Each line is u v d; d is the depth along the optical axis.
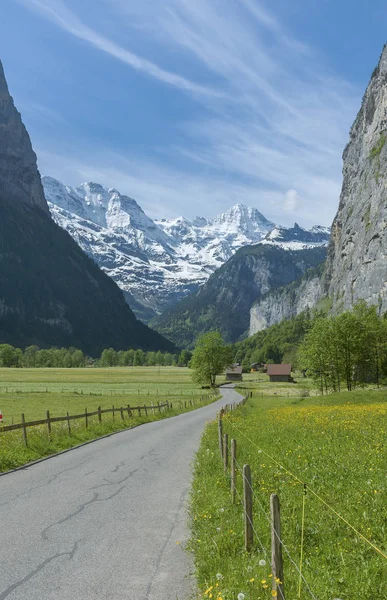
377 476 12.52
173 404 79.25
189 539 9.70
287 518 9.74
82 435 29.05
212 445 22.66
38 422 24.91
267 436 23.17
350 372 87.12
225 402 85.88
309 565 7.43
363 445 18.52
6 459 19.41
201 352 133.75
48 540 9.95
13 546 9.60
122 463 19.92
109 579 7.96
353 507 10.10
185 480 16.23
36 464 19.81
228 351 134.25
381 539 8.30
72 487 15.18
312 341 88.81
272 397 104.00
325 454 16.53
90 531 10.57
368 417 31.34
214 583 7.18
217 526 9.97
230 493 12.69
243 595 6.16
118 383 149.75
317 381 92.25
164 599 7.20
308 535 8.86
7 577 8.06
